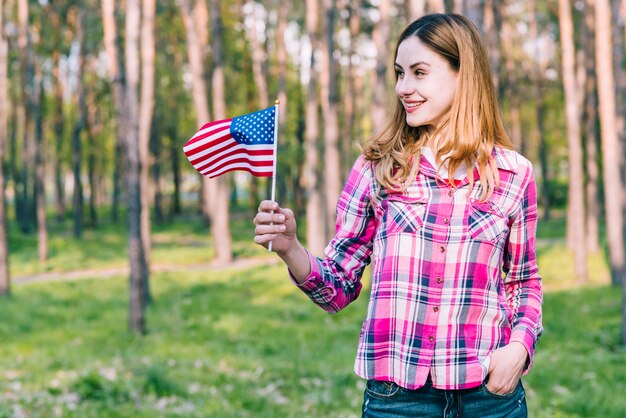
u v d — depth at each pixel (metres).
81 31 27.92
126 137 11.40
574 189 17.31
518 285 1.99
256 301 14.99
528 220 1.92
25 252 25.69
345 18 25.06
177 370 8.32
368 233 2.02
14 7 25.31
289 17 26.98
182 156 37.16
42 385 7.39
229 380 7.80
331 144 19.88
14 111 34.53
